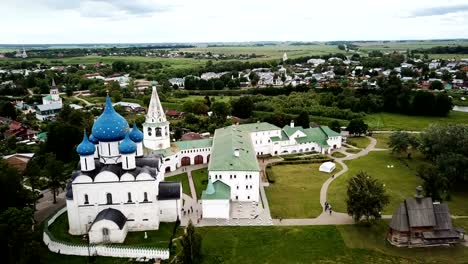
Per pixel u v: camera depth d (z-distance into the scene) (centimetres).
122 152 10562
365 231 10812
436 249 9906
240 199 13075
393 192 13600
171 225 11181
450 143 14912
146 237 10438
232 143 14850
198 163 17088
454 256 9581
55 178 12812
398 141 17500
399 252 9775
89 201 10612
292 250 9900
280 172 15912
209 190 11775
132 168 10744
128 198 10719
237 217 11744
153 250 9638
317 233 10694
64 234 10756
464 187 13950
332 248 9962
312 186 14288
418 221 9975
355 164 16800
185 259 9150
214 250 9900
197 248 9256
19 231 8869
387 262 9350
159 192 11275
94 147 10638
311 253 9762
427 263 9288
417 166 16450
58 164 12950
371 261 9400
